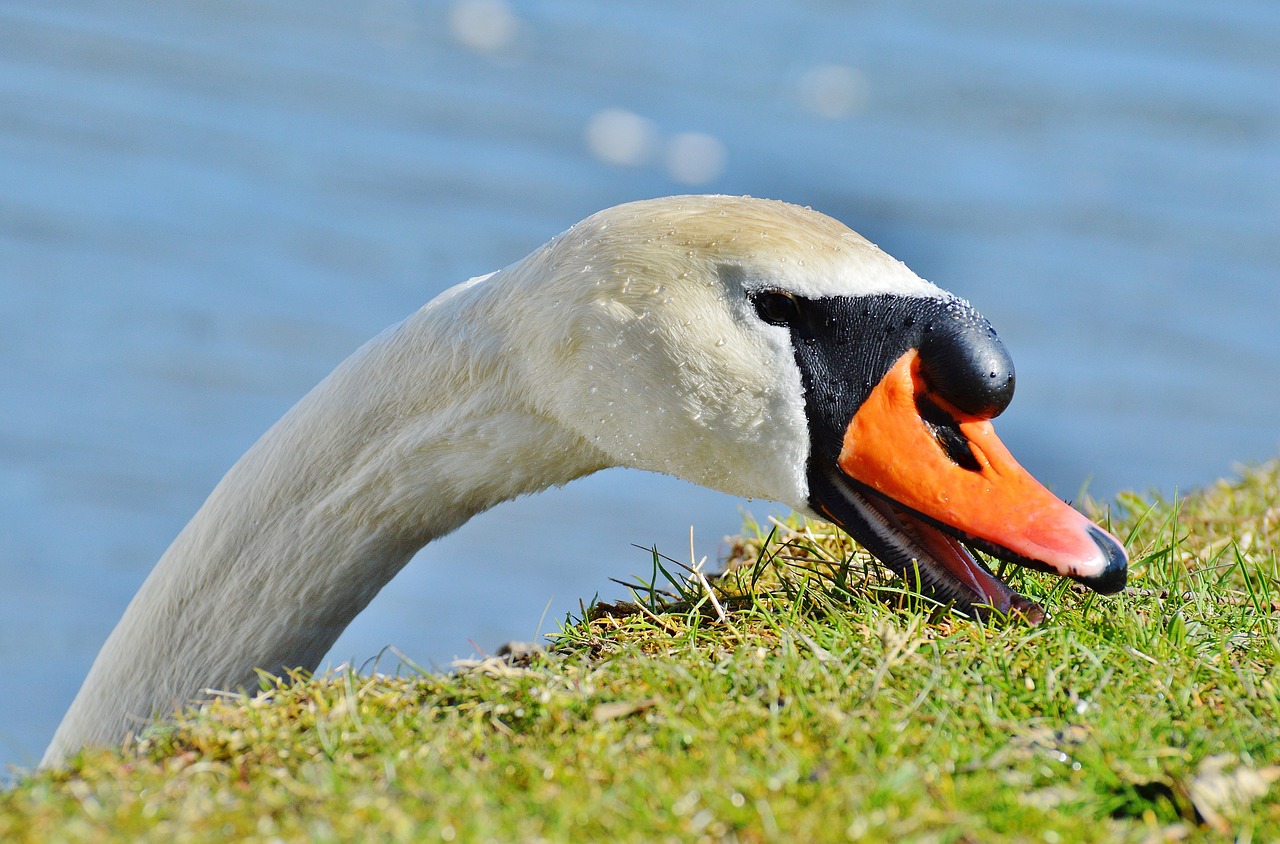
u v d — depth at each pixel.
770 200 8.52
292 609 9.13
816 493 8.16
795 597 8.27
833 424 8.00
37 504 23.84
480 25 60.94
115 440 26.20
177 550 9.48
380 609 20.42
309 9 58.06
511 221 40.97
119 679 9.41
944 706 6.72
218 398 28.48
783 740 6.34
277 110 47.00
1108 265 41.03
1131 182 49.97
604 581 21.44
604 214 8.47
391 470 8.91
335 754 6.43
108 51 48.97
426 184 42.72
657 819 5.58
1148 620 7.85
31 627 20.31
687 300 8.13
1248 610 8.23
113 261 34.03
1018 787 5.99
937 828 5.59
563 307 8.31
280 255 35.94
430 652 19.27
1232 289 39.28
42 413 26.83
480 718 6.75
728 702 6.74
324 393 9.22
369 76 52.47
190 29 52.84
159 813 5.78
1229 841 5.73
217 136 43.78
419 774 6.08
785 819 5.57
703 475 8.31
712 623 8.02
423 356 8.85
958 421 7.93
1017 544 7.53
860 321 8.01
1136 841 5.67
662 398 8.17
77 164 39.56
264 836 5.58
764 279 8.08
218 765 6.42
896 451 7.88
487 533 22.73
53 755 9.69
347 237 37.84
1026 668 7.13
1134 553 9.62
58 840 5.50
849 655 7.25
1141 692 6.97
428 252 37.69
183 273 34.06
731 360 8.08
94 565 22.22
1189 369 33.16
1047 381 31.92
